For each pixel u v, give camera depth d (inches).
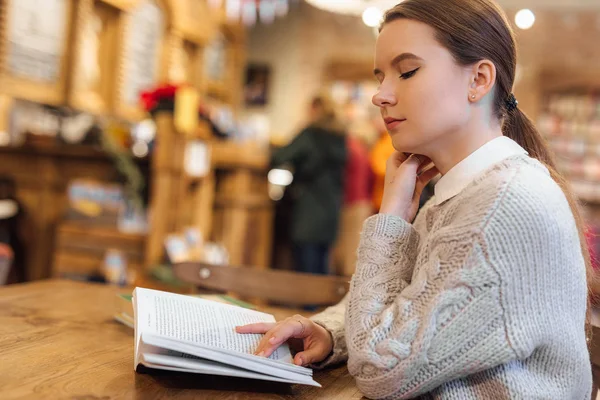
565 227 38.0
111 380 37.8
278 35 319.6
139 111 190.4
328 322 47.6
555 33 295.0
